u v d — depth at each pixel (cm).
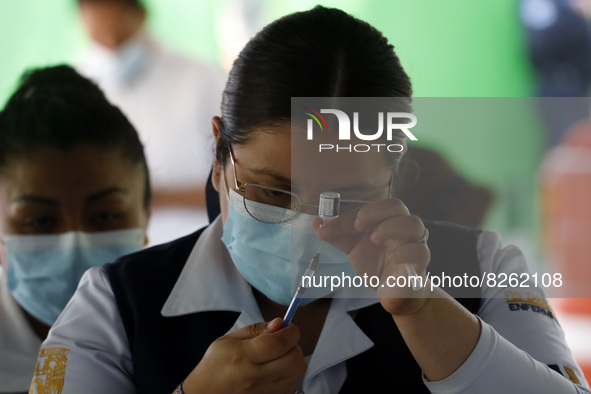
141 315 198
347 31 186
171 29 702
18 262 260
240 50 195
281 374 164
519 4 641
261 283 197
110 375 195
